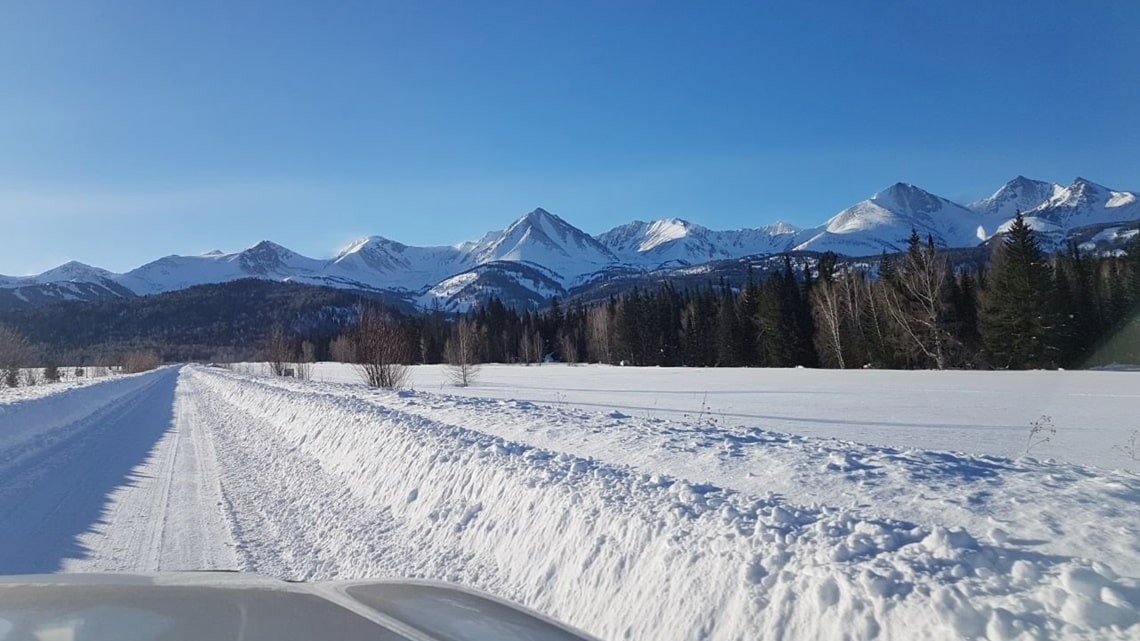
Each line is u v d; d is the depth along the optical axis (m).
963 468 6.35
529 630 2.88
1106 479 5.63
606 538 5.37
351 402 16.48
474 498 7.43
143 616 2.66
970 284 59.06
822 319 61.19
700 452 8.09
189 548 7.61
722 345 74.75
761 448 8.09
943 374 39.16
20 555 7.28
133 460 14.28
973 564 3.82
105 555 7.34
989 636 3.19
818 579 3.89
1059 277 50.81
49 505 9.73
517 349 111.06
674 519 5.15
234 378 46.66
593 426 10.97
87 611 2.71
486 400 17.78
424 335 100.62
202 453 15.37
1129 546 3.89
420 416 12.93
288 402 20.59
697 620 4.22
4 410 18.38
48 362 54.69
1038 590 3.41
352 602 3.05
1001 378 34.75
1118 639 3.00
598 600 4.98
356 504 9.22
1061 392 26.28
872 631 3.48
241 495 10.50
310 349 70.75
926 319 49.44
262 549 7.57
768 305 66.50
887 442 13.67
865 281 60.44
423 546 7.11
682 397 28.69
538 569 5.73
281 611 2.82
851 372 44.22
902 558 3.94
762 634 3.86
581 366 83.25
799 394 28.28
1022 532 4.31
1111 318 53.59
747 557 4.36
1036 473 6.00
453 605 3.15
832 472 6.41
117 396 36.72
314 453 13.33
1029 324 47.38
